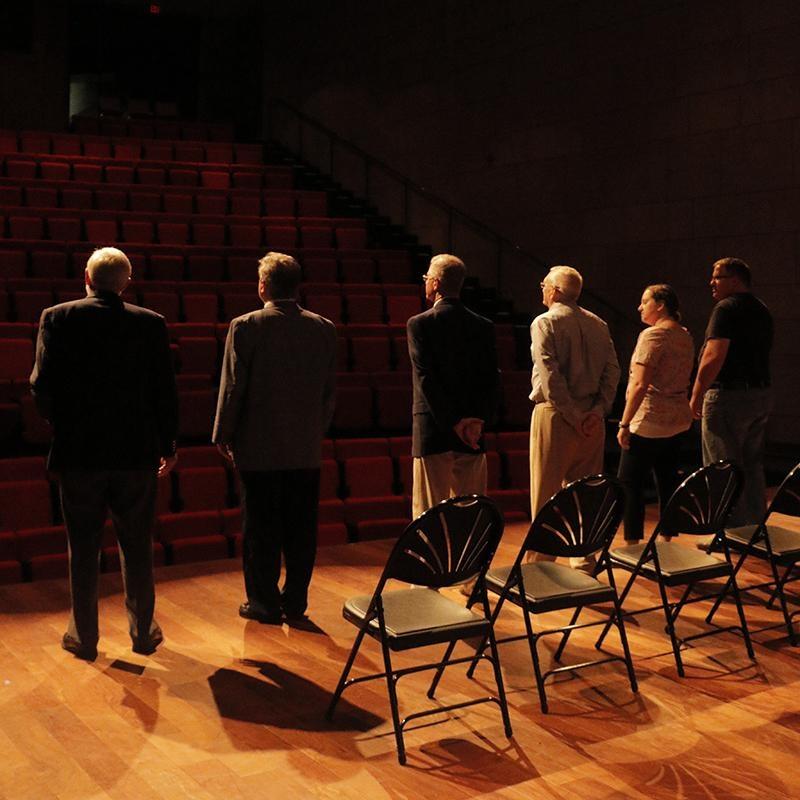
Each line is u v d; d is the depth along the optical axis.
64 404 3.52
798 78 8.12
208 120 17.06
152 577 3.70
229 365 3.89
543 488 4.43
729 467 3.76
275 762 2.86
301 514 4.06
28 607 4.29
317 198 11.72
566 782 2.75
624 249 9.72
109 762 2.84
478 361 4.28
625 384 9.31
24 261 8.25
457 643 3.90
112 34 16.45
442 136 12.12
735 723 3.16
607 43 9.82
